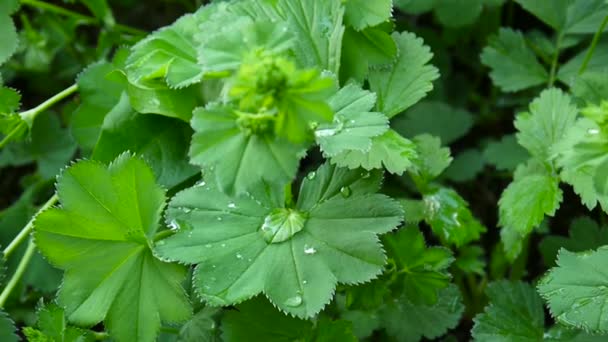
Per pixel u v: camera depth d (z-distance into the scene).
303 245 0.43
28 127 0.49
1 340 0.46
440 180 0.56
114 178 0.44
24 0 0.54
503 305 0.47
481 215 0.57
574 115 0.46
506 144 0.54
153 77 0.46
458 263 0.49
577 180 0.45
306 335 0.45
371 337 0.50
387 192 0.53
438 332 0.48
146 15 0.62
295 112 0.39
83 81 0.49
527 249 0.51
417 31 0.57
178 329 0.47
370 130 0.43
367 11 0.46
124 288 0.44
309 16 0.46
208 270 0.43
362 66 0.47
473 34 0.58
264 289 0.43
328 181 0.45
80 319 0.44
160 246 0.44
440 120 0.56
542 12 0.53
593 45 0.51
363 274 0.43
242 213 0.44
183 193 0.44
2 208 0.58
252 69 0.38
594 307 0.43
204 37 0.45
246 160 0.40
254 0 0.46
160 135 0.48
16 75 0.59
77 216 0.44
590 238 0.49
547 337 0.46
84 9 0.61
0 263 0.47
